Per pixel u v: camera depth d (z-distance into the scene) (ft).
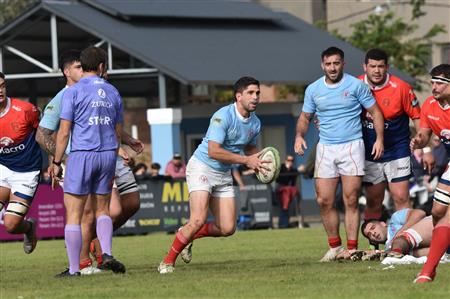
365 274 81.46
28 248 110.11
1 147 100.32
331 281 77.20
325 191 101.76
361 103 100.99
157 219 194.59
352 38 359.66
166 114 243.81
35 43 274.36
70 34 272.92
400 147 106.22
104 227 88.63
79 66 93.25
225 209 92.17
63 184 88.28
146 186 193.88
